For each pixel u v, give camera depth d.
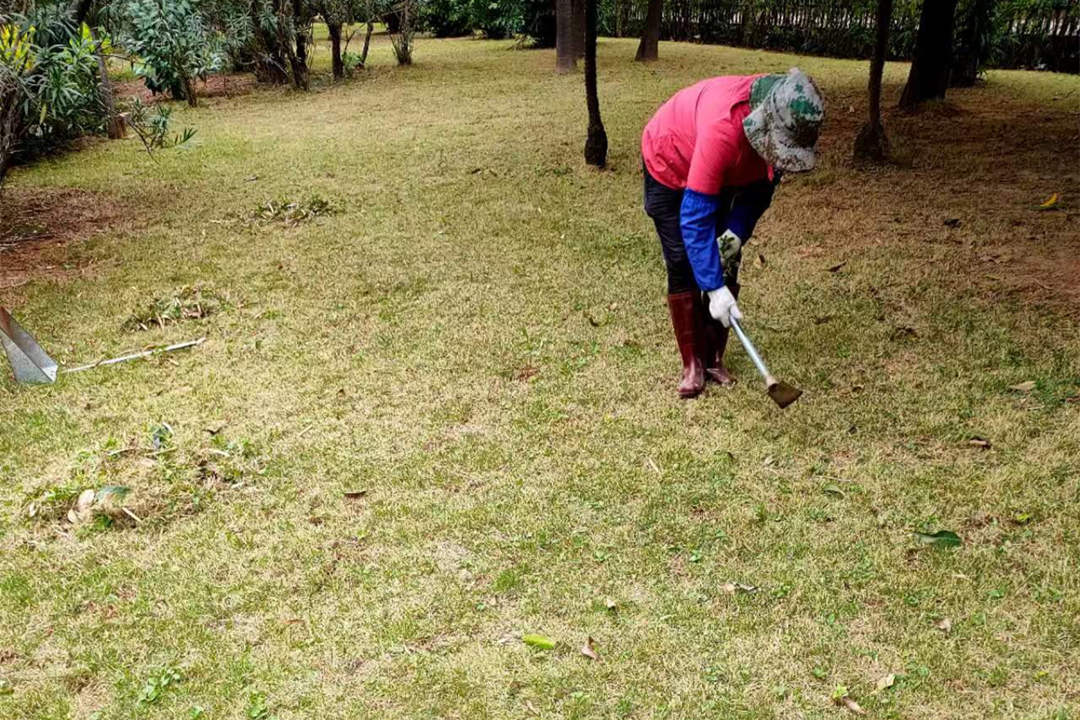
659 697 2.56
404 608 2.96
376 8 16.97
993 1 12.33
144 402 4.43
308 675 2.71
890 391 4.11
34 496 3.62
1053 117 9.87
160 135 8.62
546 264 6.03
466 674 2.68
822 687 2.56
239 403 4.36
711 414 4.03
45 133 10.02
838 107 11.10
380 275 5.99
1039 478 3.41
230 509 3.54
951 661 2.62
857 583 2.95
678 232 3.94
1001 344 4.45
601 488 3.53
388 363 4.71
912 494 3.38
